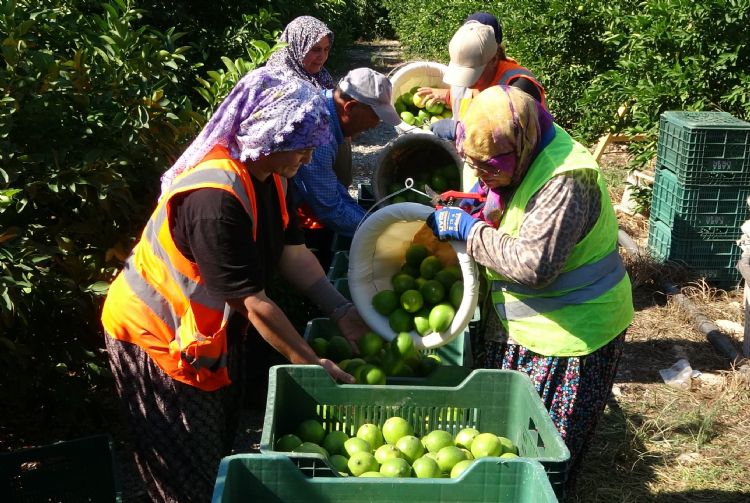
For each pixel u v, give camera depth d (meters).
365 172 10.65
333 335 3.66
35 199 3.82
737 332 6.06
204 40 6.98
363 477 2.38
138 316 2.80
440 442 2.84
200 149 2.66
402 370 3.43
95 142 3.89
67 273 3.94
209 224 2.56
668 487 4.29
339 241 5.02
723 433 4.79
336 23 16.98
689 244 6.87
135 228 4.13
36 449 3.37
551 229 2.84
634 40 8.14
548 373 3.15
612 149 10.73
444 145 4.77
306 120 2.56
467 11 15.66
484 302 3.37
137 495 3.99
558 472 2.41
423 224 3.47
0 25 3.71
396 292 3.41
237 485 2.34
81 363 4.05
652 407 5.04
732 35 7.52
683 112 7.12
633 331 6.11
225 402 3.08
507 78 4.26
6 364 3.85
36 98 3.60
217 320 2.78
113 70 3.96
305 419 2.98
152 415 2.91
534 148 2.90
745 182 6.74
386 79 4.25
